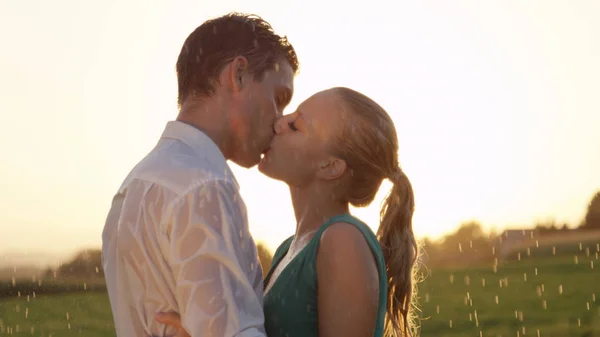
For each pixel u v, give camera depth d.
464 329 17.56
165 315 2.67
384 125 3.07
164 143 2.91
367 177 3.10
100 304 20.47
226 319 2.53
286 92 3.25
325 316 2.81
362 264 2.79
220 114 3.02
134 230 2.72
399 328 3.24
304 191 3.13
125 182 2.91
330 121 3.04
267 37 3.15
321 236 2.88
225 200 2.66
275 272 3.18
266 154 3.17
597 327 17.33
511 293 23.02
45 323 18.08
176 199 2.63
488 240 34.19
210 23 3.09
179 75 3.13
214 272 2.56
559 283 24.69
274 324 2.94
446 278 27.77
